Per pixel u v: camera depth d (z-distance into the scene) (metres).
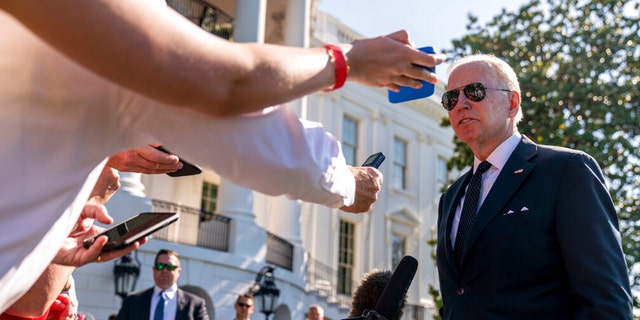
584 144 14.68
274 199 18.41
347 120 22.73
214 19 16.36
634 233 14.29
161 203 13.71
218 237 14.54
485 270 2.43
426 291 24.80
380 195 23.39
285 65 1.02
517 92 2.74
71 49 0.86
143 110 1.02
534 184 2.47
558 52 15.75
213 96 0.96
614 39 15.43
